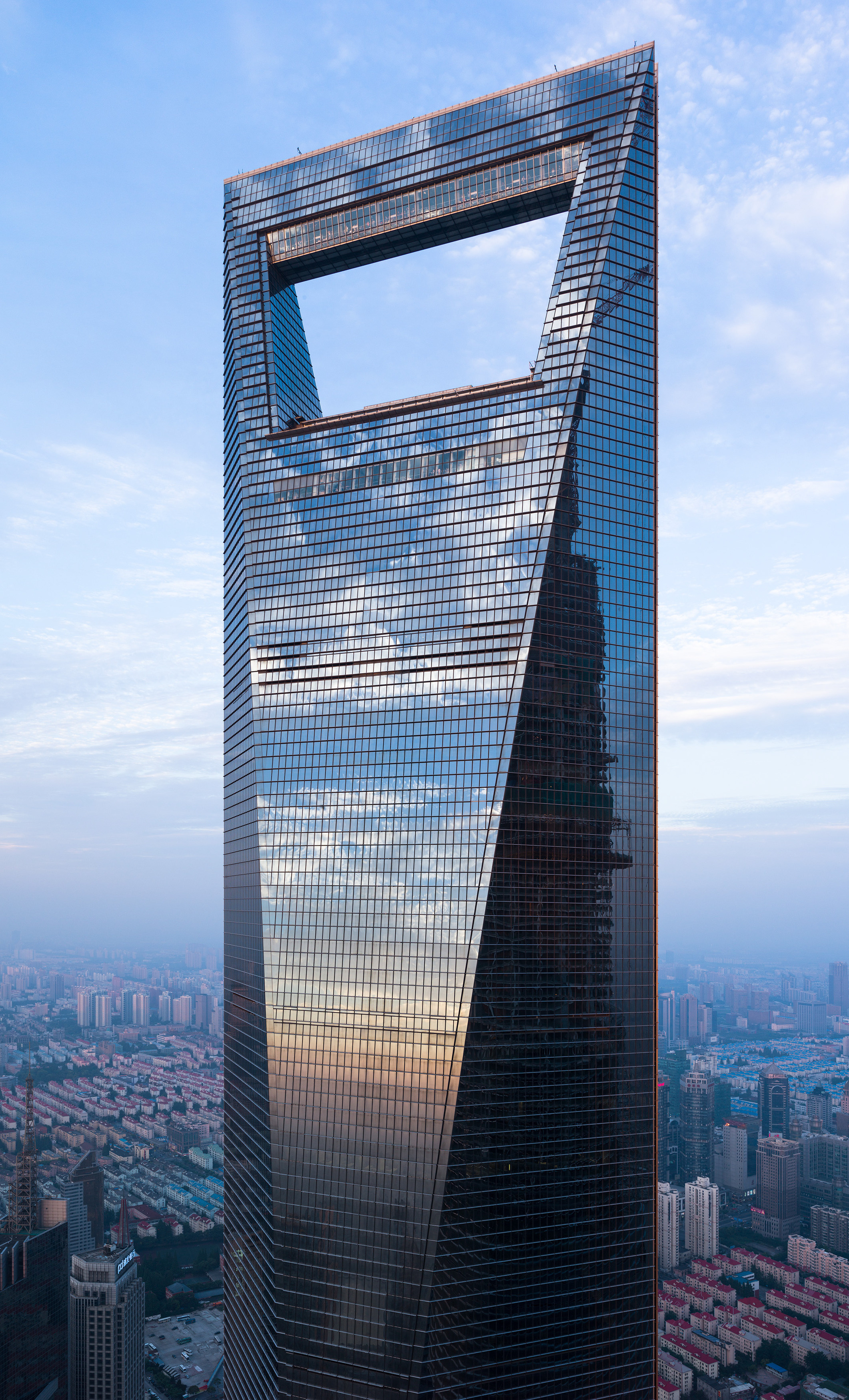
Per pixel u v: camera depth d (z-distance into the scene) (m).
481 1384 158.75
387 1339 161.38
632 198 185.12
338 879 182.50
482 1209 161.38
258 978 192.75
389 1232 164.12
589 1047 169.75
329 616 195.12
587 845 174.00
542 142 192.50
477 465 185.25
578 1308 164.12
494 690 174.88
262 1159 186.12
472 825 171.62
